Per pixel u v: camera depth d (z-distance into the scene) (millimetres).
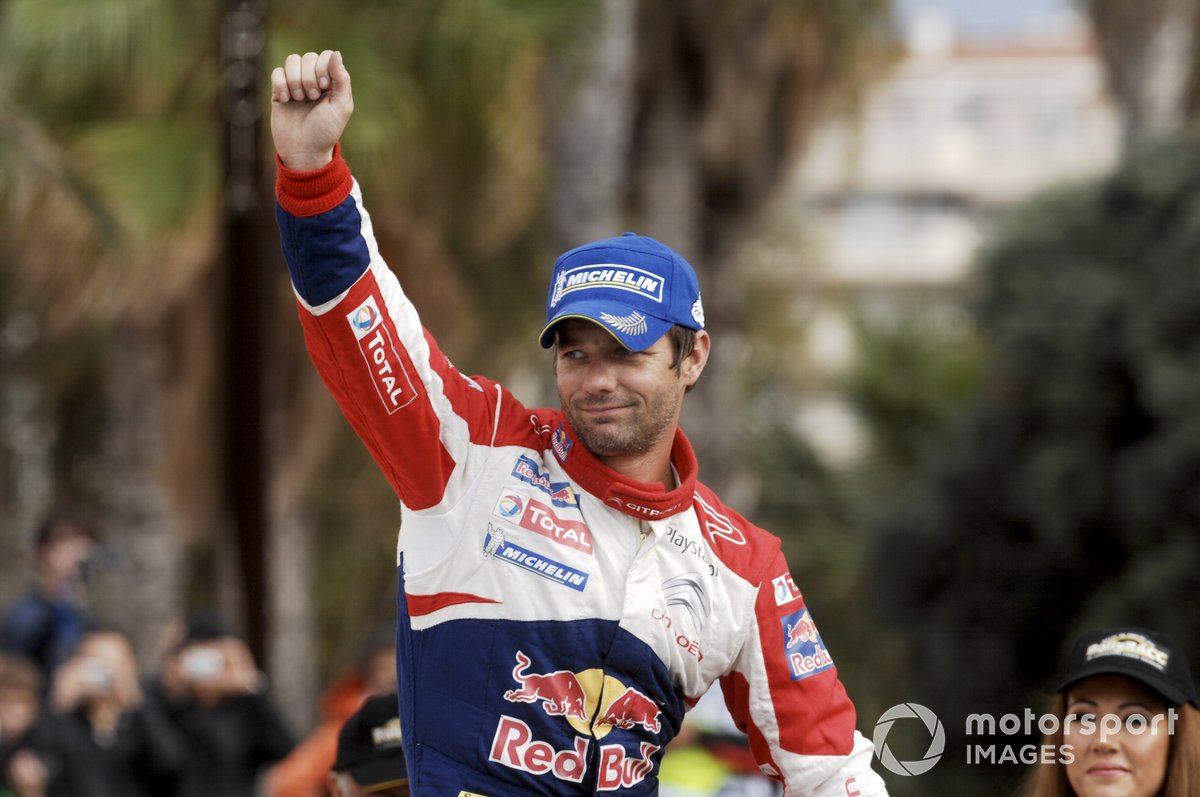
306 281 8594
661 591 9172
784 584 9727
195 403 36938
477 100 33375
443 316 37938
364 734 11781
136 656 38625
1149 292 32562
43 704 21969
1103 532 33469
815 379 60531
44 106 32469
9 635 23500
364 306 8633
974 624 35219
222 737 21500
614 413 9023
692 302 9305
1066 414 33344
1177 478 31188
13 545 48438
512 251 41469
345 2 31125
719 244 41969
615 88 35156
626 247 9250
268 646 22844
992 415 35625
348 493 47656
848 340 43156
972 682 34875
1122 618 31672
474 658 8875
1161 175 33844
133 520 38781
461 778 8820
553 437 9273
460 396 9055
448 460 8945
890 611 36594
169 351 36750
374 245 8812
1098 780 12055
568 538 9016
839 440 43500
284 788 20000
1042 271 35188
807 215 63688
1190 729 12078
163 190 31047
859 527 39031
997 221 36750
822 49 39688
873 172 150375
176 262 32250
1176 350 31797
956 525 35625
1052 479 33281
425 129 33844
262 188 23156
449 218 37625
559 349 9211
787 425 43375
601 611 8969
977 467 35500
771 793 19344
